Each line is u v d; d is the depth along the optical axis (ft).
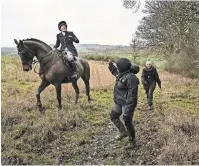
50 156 19.02
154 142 20.43
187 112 28.02
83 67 31.99
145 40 81.56
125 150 19.56
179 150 18.11
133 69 19.33
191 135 21.74
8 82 41.37
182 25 39.86
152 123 24.40
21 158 18.39
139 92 41.47
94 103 31.99
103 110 29.50
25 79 44.21
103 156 18.98
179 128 22.66
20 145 20.06
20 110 26.99
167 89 43.45
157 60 84.89
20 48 27.09
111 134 22.77
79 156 19.08
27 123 23.54
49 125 22.95
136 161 18.16
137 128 23.56
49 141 21.22
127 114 18.95
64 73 27.76
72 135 22.49
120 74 19.52
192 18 36.65
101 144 20.84
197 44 55.52
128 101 18.94
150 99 30.09
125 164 17.83
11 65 52.65
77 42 29.58
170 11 36.99
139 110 29.81
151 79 30.40
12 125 23.38
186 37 52.49
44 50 27.40
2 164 17.80
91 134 22.63
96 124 25.00
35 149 19.98
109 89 41.16
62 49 28.55
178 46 59.52
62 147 20.29
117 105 20.20
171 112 27.14
